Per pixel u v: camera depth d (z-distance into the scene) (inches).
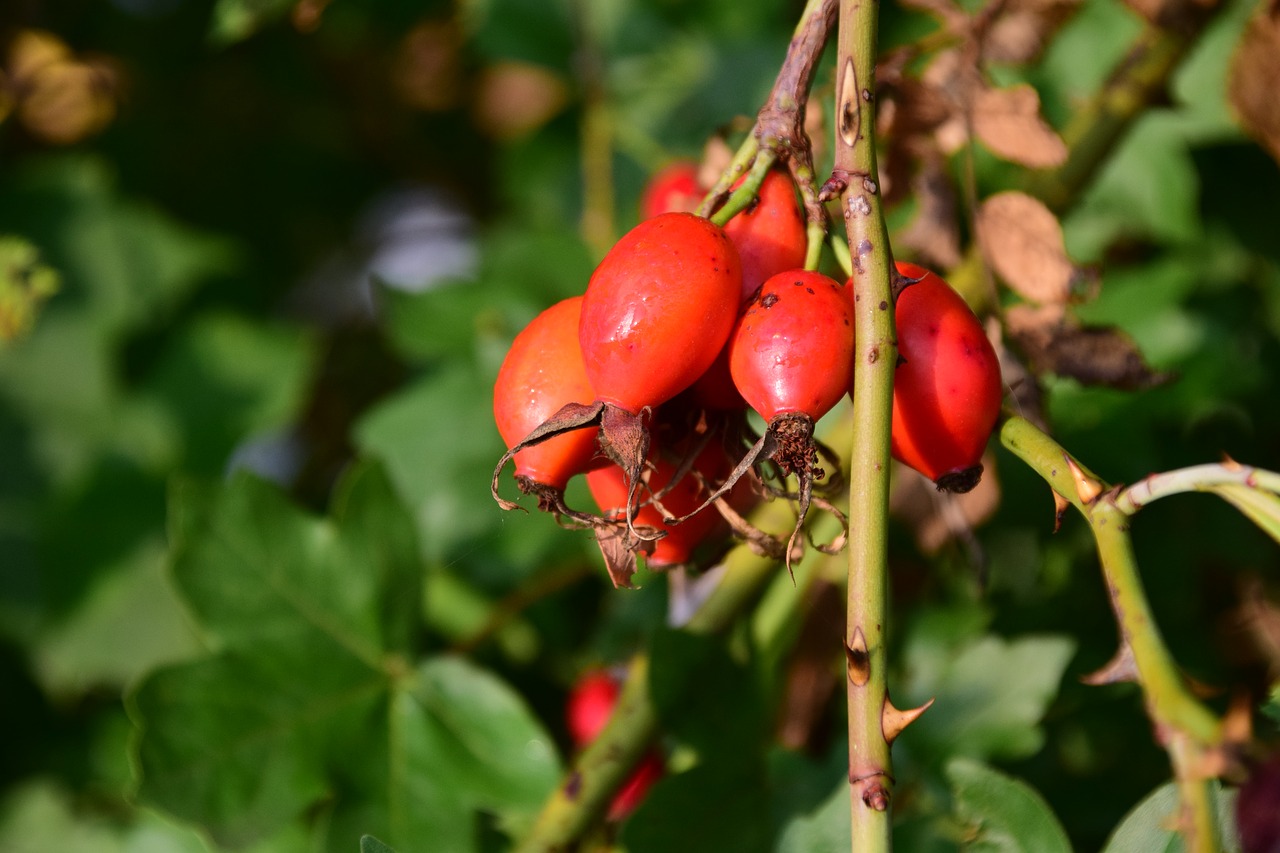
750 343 12.5
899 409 12.8
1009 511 16.3
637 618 17.1
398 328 18.3
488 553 17.4
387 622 15.6
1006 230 14.5
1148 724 15.9
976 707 15.4
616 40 19.4
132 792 14.8
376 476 15.8
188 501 15.5
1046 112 17.1
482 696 15.5
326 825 15.1
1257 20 14.4
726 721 15.1
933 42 14.8
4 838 17.6
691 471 13.2
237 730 15.1
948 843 14.9
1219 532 16.3
